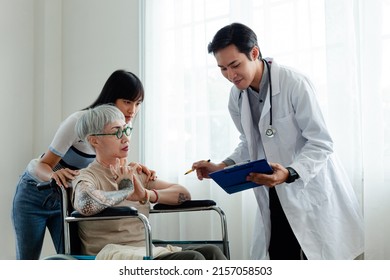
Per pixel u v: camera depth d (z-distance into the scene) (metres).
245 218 2.43
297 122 1.80
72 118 1.89
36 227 2.18
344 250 1.78
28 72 3.38
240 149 2.06
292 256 1.87
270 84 1.80
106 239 1.69
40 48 3.39
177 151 2.70
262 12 2.42
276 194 1.86
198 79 2.65
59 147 1.90
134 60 3.05
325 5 2.16
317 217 1.77
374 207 1.99
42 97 3.36
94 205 1.50
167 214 2.72
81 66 3.36
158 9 2.83
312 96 1.76
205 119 2.62
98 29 3.27
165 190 1.80
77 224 1.71
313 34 2.25
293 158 1.82
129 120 1.88
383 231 1.98
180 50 2.73
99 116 1.70
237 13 2.47
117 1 3.17
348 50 2.11
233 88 2.00
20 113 3.31
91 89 3.29
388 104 2.02
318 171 1.70
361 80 2.06
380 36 2.02
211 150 2.56
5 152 3.21
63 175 1.69
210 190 2.57
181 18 2.74
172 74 2.78
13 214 2.18
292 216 1.77
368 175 2.01
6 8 3.26
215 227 2.54
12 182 3.24
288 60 2.32
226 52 1.68
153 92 2.81
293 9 2.31
